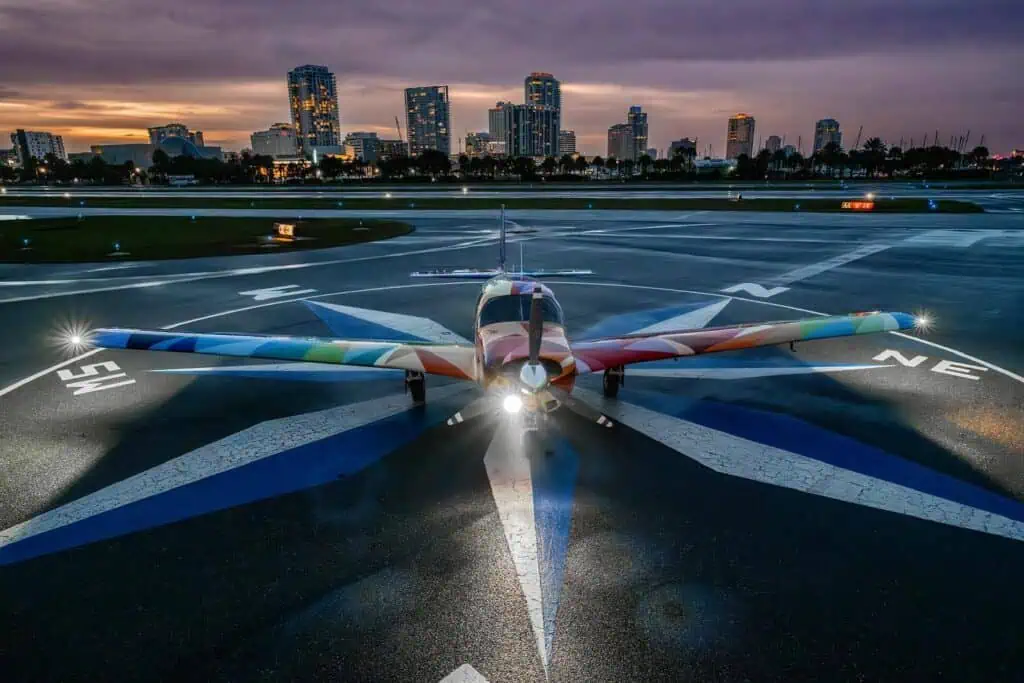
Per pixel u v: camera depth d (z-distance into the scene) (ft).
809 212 190.08
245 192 401.29
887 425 33.94
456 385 41.19
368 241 129.08
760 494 26.84
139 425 35.09
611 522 24.77
